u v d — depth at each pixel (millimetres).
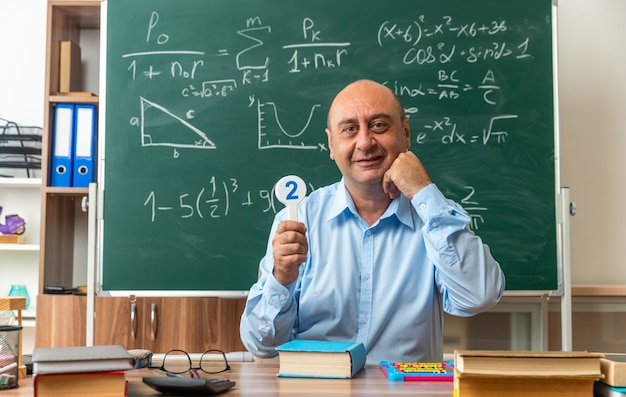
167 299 2629
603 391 1095
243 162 2676
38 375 1037
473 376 1067
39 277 2686
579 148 3010
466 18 2709
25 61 3047
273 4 2713
